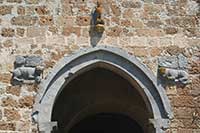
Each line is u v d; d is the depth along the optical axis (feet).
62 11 47.32
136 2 48.14
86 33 46.93
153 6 48.21
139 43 47.21
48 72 45.78
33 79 45.55
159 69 46.60
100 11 47.06
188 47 47.57
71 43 46.62
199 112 46.16
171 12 48.24
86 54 46.47
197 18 48.34
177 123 45.73
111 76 55.88
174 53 47.32
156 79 46.47
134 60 46.68
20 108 44.96
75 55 46.24
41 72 45.68
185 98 46.32
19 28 46.75
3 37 46.50
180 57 47.19
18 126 44.60
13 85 45.44
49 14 47.19
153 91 46.26
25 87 45.42
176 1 48.55
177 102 46.19
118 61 46.80
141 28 47.60
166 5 48.34
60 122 60.18
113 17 47.57
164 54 47.19
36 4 47.37
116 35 47.19
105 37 47.03
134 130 63.82
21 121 44.70
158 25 47.80
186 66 47.06
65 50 46.39
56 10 47.34
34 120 44.68
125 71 46.60
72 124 61.46
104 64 46.88
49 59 46.11
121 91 58.03
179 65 46.93
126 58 46.62
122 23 47.50
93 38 46.88
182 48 47.47
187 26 48.06
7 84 45.44
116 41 47.06
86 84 57.26
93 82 56.95
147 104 46.57
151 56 47.03
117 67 46.65
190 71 47.06
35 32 46.73
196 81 46.85
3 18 46.91
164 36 47.62
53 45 46.47
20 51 46.24
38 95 45.16
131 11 47.88
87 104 59.72
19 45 46.34
